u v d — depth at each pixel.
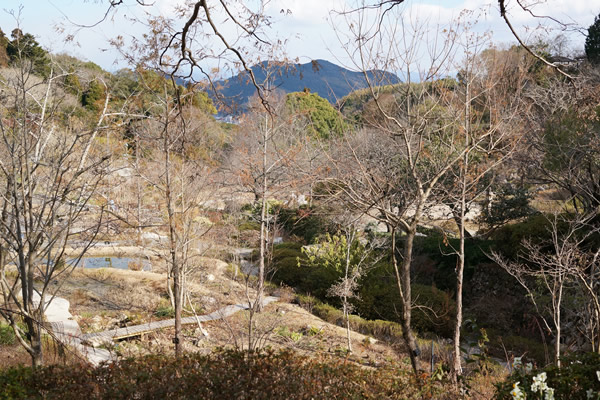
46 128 9.00
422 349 14.56
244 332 15.12
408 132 9.16
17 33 7.89
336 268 19.17
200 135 15.99
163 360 6.41
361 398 5.76
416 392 6.35
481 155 13.22
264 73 14.70
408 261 8.13
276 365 6.16
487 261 19.62
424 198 8.48
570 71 17.41
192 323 15.66
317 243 21.88
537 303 15.77
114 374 5.85
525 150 16.12
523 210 20.47
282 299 19.36
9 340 11.77
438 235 20.91
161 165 14.30
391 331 16.47
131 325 15.30
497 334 16.53
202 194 16.23
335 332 16.36
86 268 20.59
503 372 9.74
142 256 22.48
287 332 15.48
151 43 9.95
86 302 17.03
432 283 19.78
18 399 5.25
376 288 18.47
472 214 26.98
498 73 10.99
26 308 7.20
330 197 8.79
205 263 20.06
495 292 18.52
